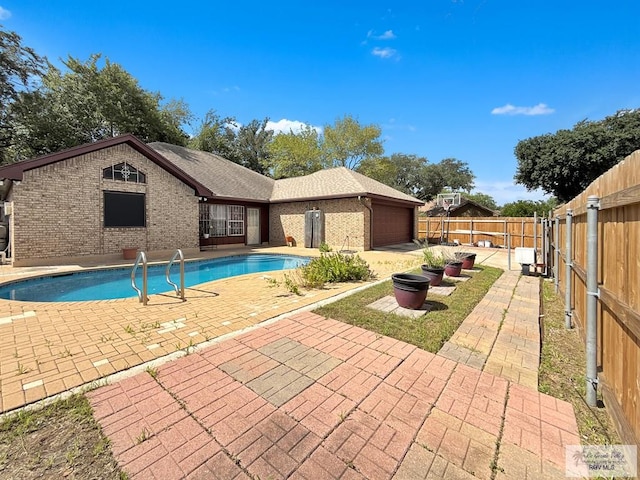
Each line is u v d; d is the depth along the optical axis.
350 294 5.91
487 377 2.93
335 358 3.26
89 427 2.14
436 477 1.77
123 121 20.91
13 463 1.83
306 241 16.05
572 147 23.03
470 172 42.59
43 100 17.94
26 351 3.36
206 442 2.02
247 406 2.41
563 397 2.64
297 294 6.02
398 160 42.00
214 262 11.86
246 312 4.82
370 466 1.84
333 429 2.16
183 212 12.91
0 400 2.44
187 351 3.38
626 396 2.04
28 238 9.05
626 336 2.07
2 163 19.03
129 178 11.20
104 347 3.48
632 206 2.02
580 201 3.84
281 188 18.92
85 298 6.98
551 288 6.84
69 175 9.80
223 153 33.84
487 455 1.95
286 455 1.92
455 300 5.55
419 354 3.39
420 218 20.80
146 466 1.82
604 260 2.59
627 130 22.31
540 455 1.96
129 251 10.78
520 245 16.72
